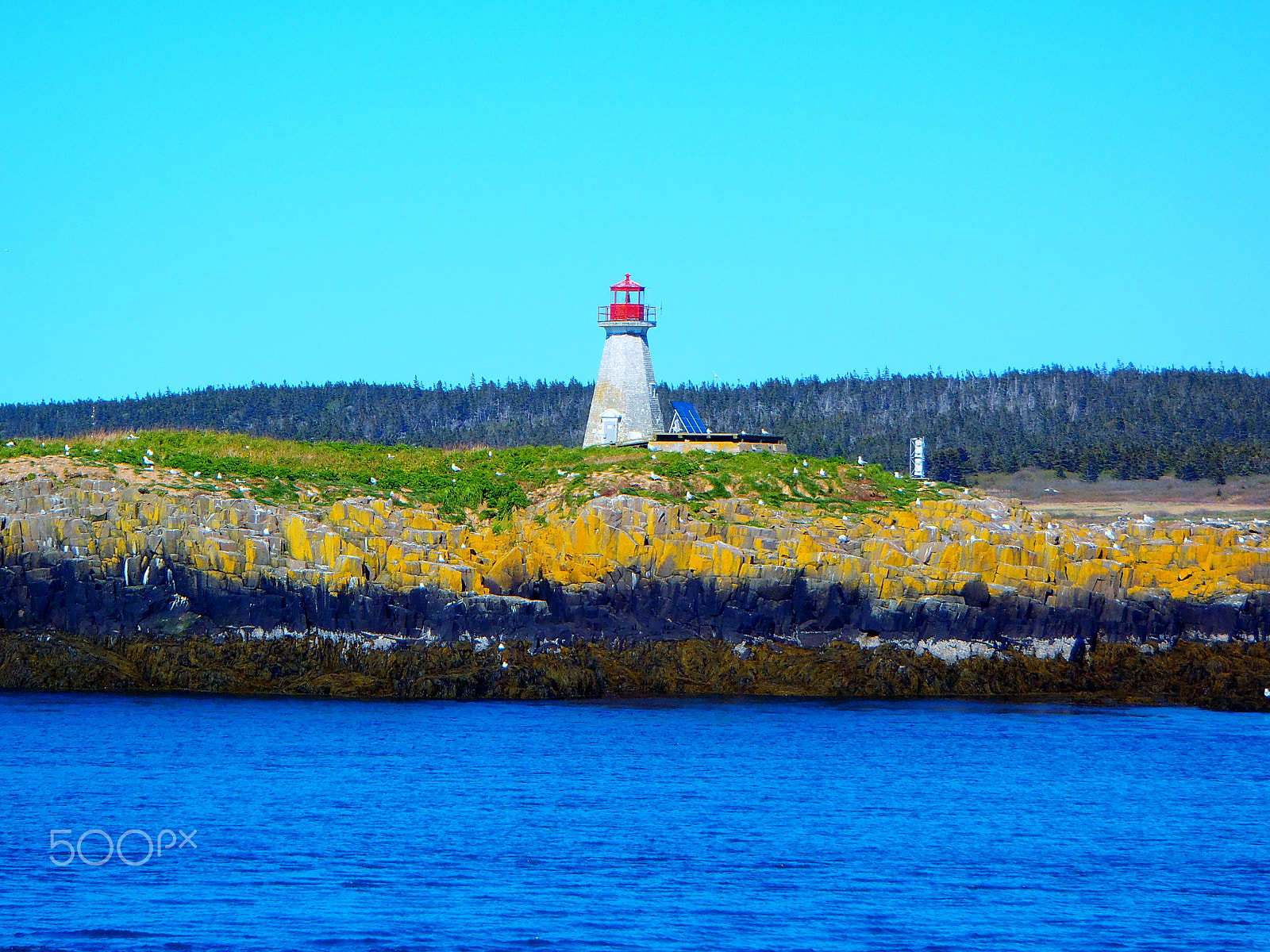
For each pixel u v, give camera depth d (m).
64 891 81.62
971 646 151.25
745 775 111.81
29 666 142.12
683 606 151.38
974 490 180.75
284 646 146.62
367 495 167.00
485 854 90.06
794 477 176.50
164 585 149.88
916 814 101.19
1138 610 155.75
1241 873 88.38
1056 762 117.75
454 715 134.62
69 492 153.00
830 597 151.38
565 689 143.50
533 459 185.50
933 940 75.88
